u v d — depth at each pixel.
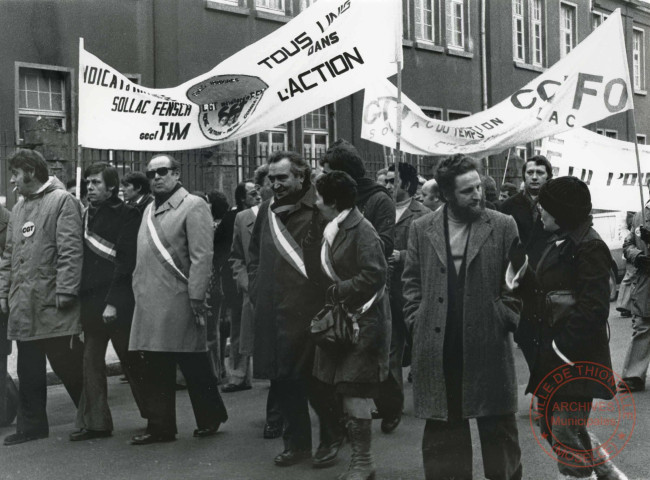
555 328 4.02
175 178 6.02
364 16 6.66
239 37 14.45
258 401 7.42
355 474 4.81
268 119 6.83
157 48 13.17
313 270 5.20
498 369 4.06
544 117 8.62
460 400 4.11
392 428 6.05
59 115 11.84
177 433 6.26
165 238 5.90
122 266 6.02
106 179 6.06
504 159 17.98
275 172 5.34
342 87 6.71
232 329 7.91
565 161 9.54
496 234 4.12
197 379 6.07
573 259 4.02
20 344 6.09
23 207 6.19
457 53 20.03
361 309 4.86
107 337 6.15
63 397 7.79
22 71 11.44
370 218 5.82
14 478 5.15
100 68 6.95
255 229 5.64
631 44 28.12
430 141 9.07
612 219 15.22
